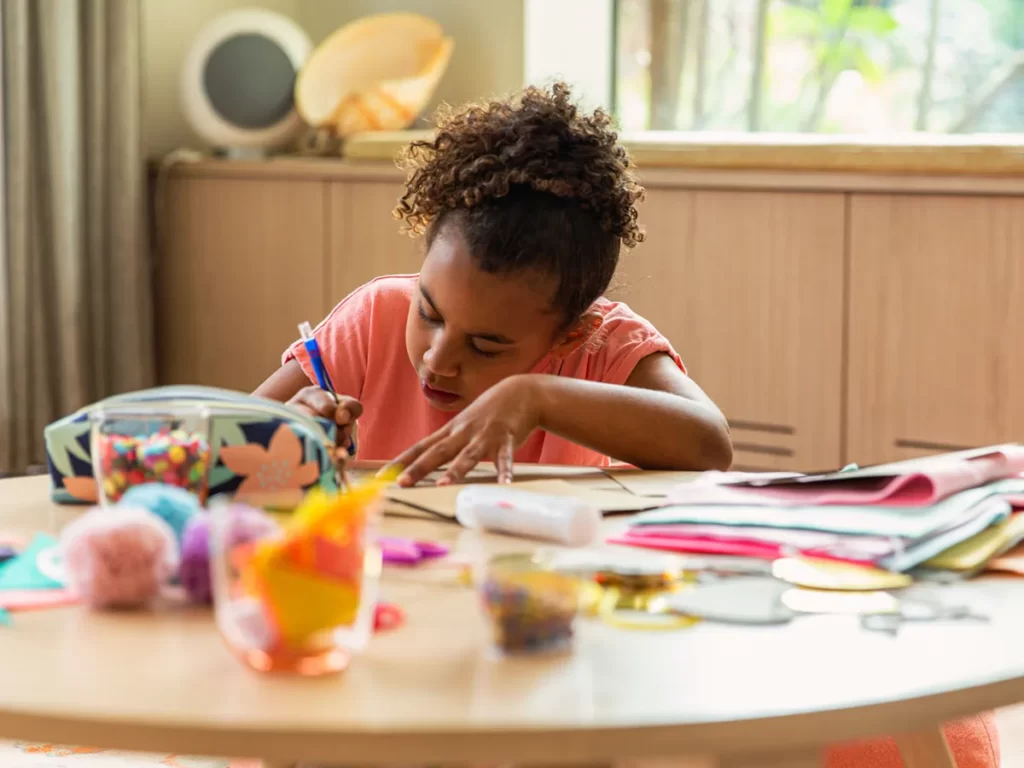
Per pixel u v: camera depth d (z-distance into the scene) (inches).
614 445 41.4
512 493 33.1
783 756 21.0
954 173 84.9
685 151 94.4
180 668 22.6
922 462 35.1
